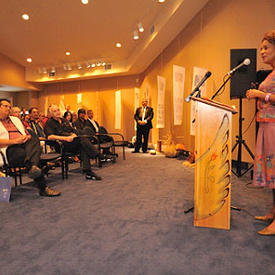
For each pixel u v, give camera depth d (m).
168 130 6.69
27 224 1.79
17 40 7.88
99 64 9.16
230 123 1.64
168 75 6.59
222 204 1.68
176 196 2.47
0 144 2.43
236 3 4.03
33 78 10.46
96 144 4.45
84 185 2.95
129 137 9.54
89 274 1.16
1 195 2.34
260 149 1.70
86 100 10.43
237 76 3.03
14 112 3.83
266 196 2.45
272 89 1.59
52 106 3.36
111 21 6.31
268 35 1.60
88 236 1.58
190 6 4.68
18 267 1.23
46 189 2.52
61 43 7.85
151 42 6.24
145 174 3.60
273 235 1.57
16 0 5.70
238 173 3.30
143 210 2.07
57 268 1.22
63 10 5.95
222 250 1.39
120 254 1.35
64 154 3.23
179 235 1.58
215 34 4.46
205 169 1.69
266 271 1.18
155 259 1.29
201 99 1.63
